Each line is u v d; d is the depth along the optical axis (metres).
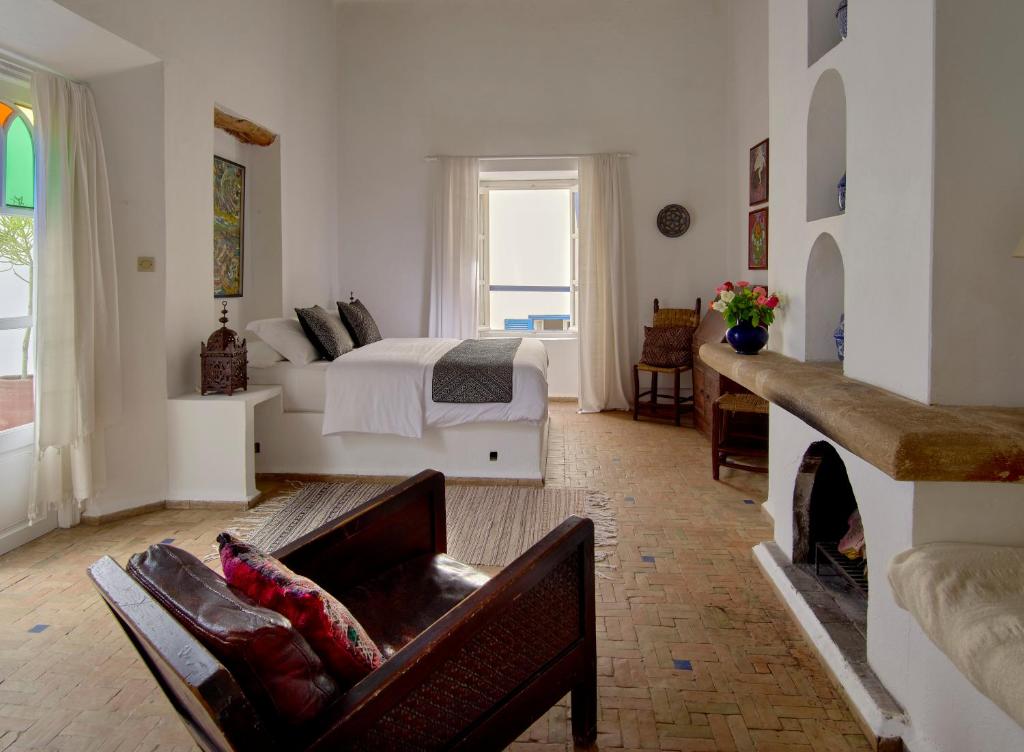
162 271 3.56
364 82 6.28
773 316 2.91
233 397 3.67
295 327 4.41
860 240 2.08
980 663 1.29
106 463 3.49
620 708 1.96
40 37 3.09
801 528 2.66
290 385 4.19
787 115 2.74
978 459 1.48
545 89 6.19
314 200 5.75
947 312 1.71
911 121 1.77
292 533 3.31
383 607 1.75
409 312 6.40
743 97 5.59
